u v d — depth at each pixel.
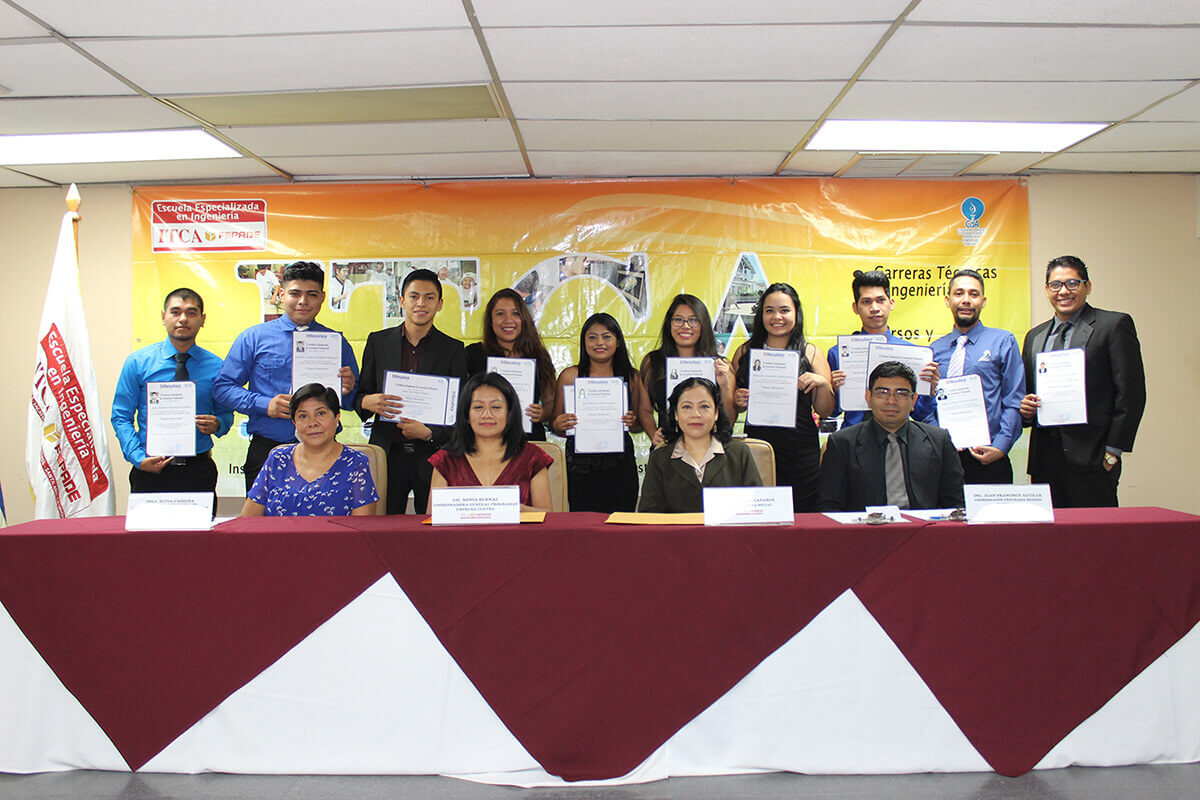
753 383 3.59
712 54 2.90
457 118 3.56
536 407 3.70
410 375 3.51
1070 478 3.60
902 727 2.03
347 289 4.51
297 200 4.49
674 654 2.02
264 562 2.03
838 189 4.52
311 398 2.65
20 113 3.43
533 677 2.02
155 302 4.49
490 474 2.61
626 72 3.06
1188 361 4.52
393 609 2.03
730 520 2.08
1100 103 3.41
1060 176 4.50
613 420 3.49
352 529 2.07
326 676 2.04
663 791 1.97
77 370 3.45
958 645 2.02
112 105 3.36
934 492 2.73
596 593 2.01
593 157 4.18
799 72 3.07
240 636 2.04
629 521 2.14
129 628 2.04
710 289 4.50
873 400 2.75
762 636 2.01
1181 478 4.54
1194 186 4.50
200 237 4.49
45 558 2.04
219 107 3.40
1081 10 2.56
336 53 2.88
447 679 2.03
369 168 4.35
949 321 4.52
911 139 3.88
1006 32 2.72
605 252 4.50
